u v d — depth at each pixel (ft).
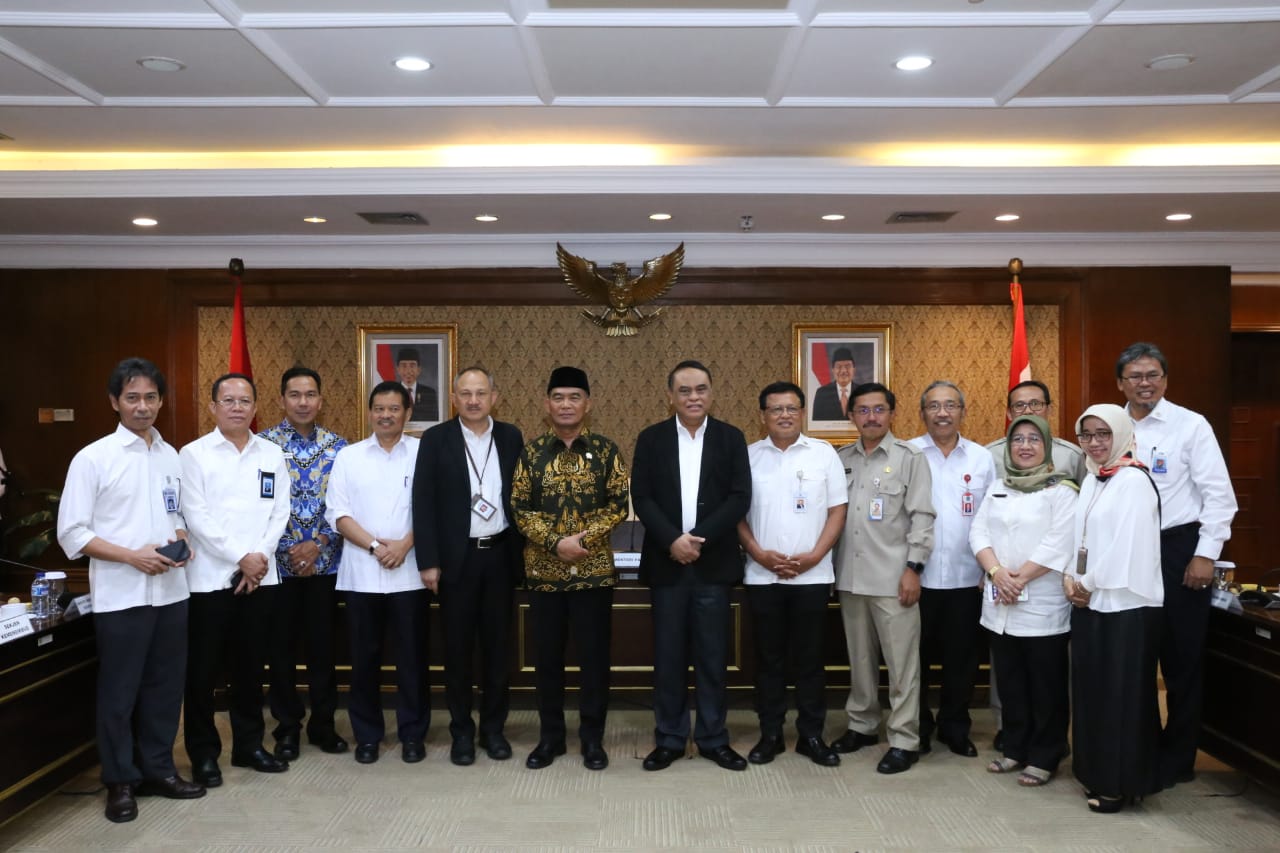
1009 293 21.04
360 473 13.98
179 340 21.11
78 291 20.94
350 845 11.36
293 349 21.39
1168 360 21.07
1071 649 12.58
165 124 15.85
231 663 13.79
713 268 21.11
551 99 14.66
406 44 12.57
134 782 12.23
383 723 14.43
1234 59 13.10
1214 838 11.55
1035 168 16.70
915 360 21.43
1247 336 26.50
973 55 12.98
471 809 12.41
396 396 14.01
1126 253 20.81
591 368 21.40
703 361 21.39
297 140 16.87
